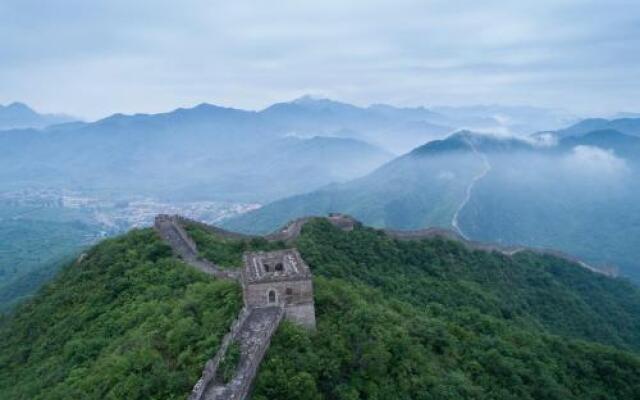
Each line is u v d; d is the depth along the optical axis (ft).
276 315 148.05
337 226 332.39
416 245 348.59
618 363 228.43
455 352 183.52
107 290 221.46
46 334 212.43
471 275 346.74
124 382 128.67
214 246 260.83
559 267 431.84
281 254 179.73
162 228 287.28
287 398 124.36
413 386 148.66
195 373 123.75
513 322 288.51
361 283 249.34
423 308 248.93
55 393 148.05
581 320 352.49
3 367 204.33
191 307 164.04
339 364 140.36
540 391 185.78
